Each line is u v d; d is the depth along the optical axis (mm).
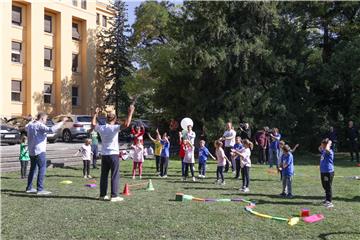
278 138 19125
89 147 15641
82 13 43688
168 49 30703
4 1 35312
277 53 27609
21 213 9055
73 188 12680
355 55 26703
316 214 9234
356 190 12773
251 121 25594
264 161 21578
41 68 38906
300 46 28266
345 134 28734
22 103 37625
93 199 10742
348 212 9539
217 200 10688
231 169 17875
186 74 28234
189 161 14773
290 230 7867
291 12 31203
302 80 28953
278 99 26609
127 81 39281
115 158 10578
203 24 26406
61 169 17969
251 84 26703
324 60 32281
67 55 41625
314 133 28516
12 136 25188
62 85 41031
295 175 16625
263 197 11383
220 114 26125
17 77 37219
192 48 25562
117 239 7172
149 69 36438
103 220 8461
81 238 7223
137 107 43969
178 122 29531
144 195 11484
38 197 10977
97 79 46812
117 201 10461
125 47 46062
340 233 7707
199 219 8617
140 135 15344
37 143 11453
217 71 25453
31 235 7391
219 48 25719
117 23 46406
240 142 15125
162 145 15812
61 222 8289
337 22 32250
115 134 10617
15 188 12602
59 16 40875
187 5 28203
